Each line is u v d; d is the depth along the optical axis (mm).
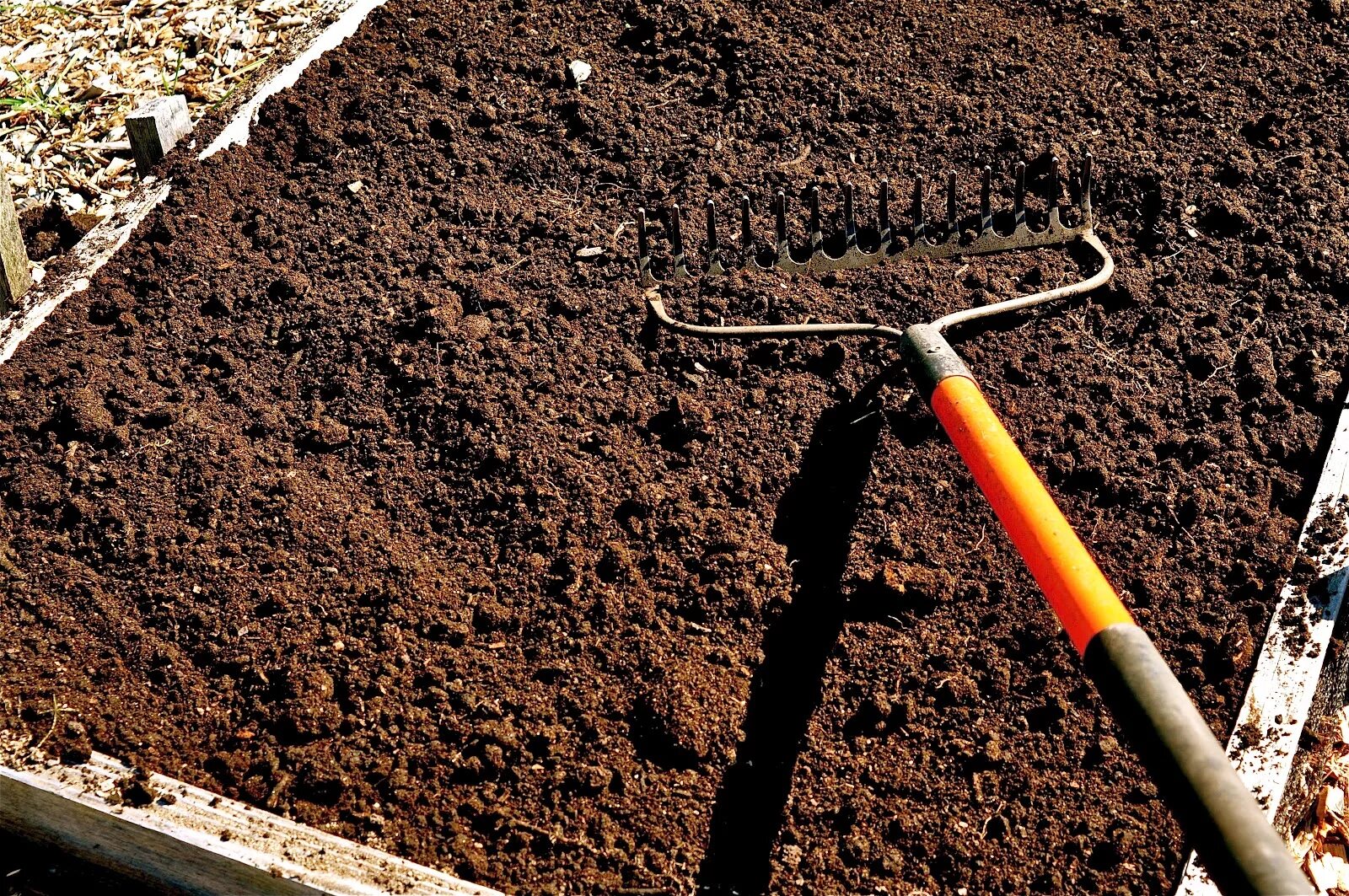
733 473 2742
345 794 2295
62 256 3291
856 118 3547
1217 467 2680
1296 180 3205
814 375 2912
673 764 2334
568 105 3625
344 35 3957
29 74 4270
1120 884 2115
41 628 2543
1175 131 3404
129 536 2676
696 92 3672
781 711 2391
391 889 2105
